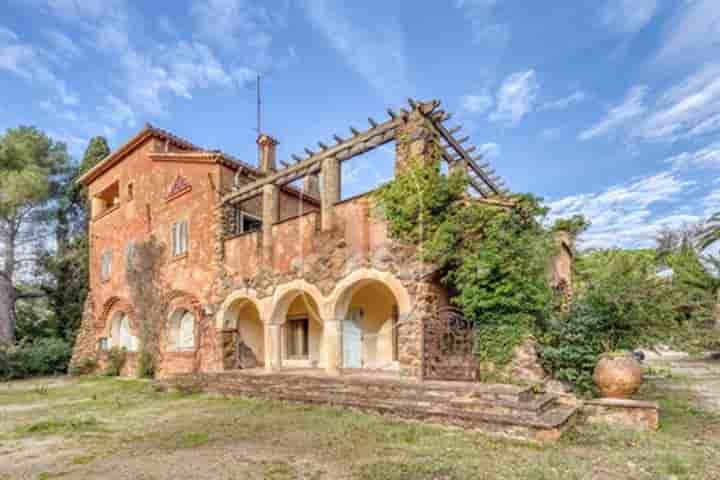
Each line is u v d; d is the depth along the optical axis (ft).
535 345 28.96
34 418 31.71
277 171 43.47
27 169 85.05
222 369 46.73
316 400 31.19
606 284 31.65
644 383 38.58
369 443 21.15
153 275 58.39
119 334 67.67
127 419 29.91
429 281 31.09
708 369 51.24
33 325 89.76
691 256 65.16
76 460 20.27
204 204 52.08
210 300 49.65
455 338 29.58
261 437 23.13
